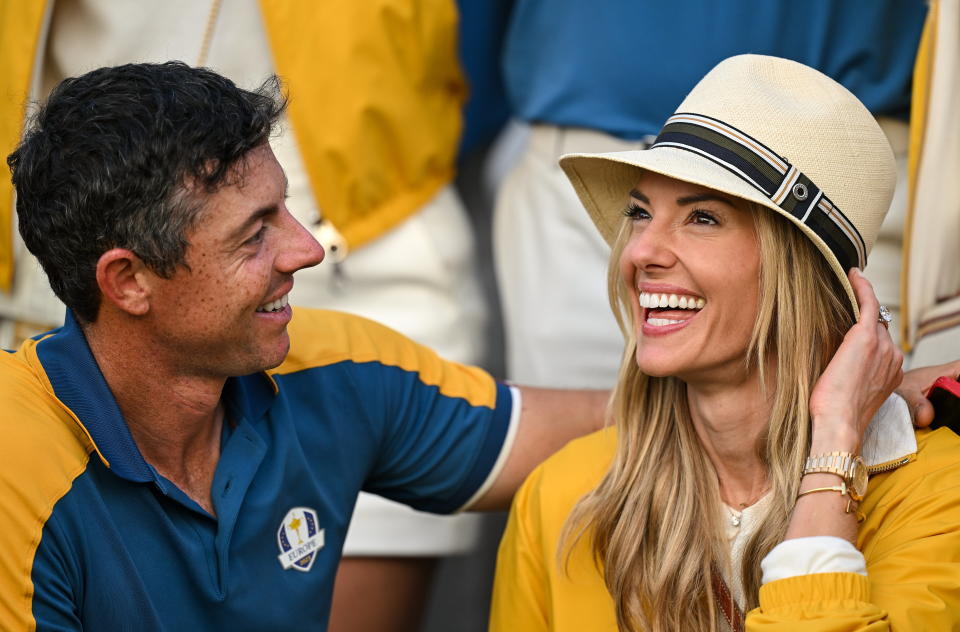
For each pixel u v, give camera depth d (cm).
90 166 686
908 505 691
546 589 778
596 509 759
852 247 709
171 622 734
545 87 1159
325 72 1135
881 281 1046
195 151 682
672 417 765
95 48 1156
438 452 852
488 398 867
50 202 698
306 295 1186
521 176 1222
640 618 737
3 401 702
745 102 698
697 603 731
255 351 730
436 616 1391
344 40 1130
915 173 977
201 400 736
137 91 691
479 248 1529
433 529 1158
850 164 698
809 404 705
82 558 702
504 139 1495
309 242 733
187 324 710
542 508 788
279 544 779
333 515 807
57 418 714
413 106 1170
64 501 695
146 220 685
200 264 697
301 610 788
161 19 1147
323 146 1145
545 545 776
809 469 688
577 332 1169
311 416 805
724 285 700
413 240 1191
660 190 712
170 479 746
